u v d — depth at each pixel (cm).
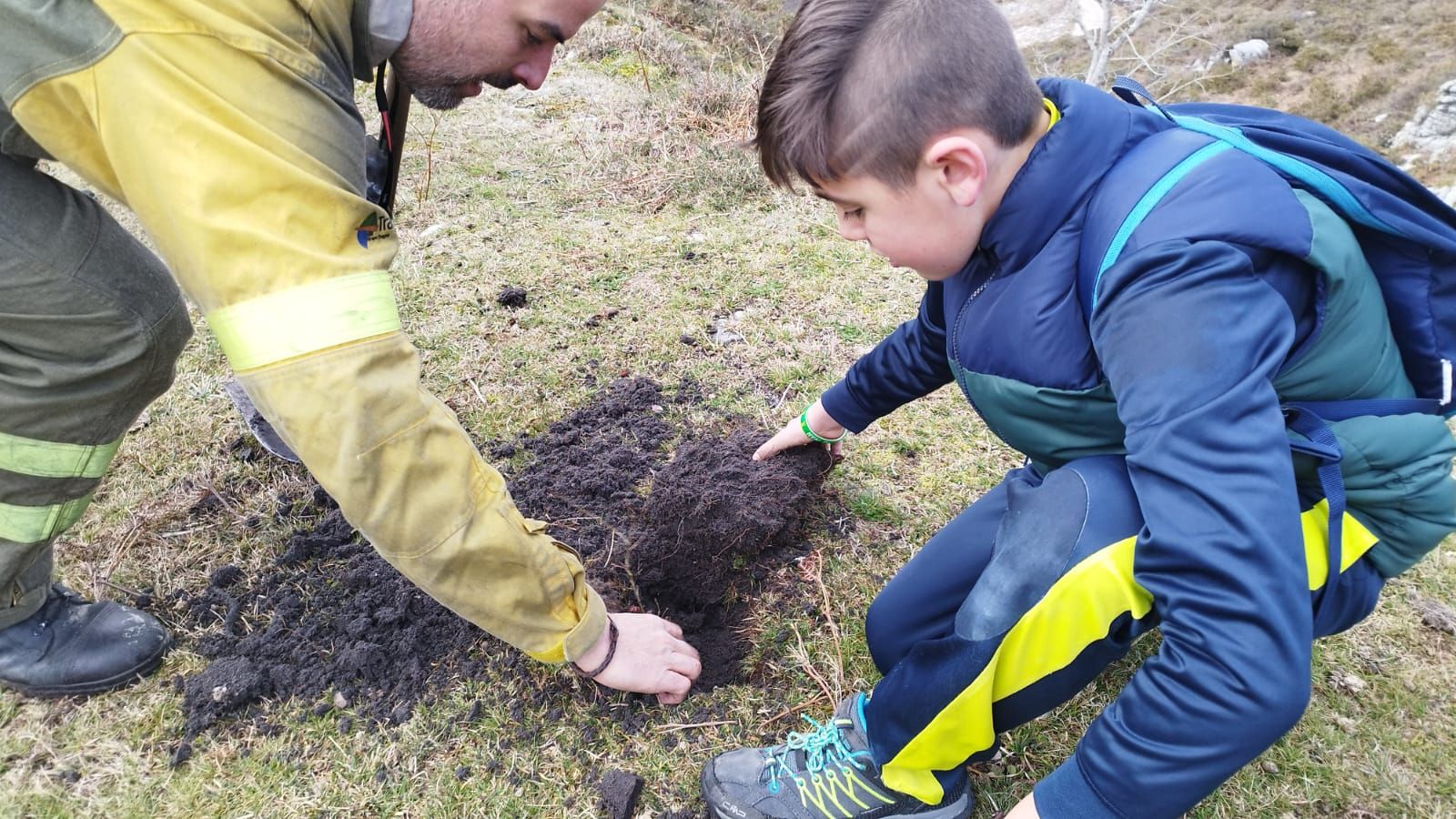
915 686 133
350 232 113
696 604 192
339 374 108
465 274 306
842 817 148
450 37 131
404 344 116
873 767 147
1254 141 127
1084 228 121
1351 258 115
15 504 151
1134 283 108
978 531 162
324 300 106
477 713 170
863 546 209
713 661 182
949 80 114
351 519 121
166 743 165
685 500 188
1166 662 104
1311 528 121
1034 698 128
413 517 120
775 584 199
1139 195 115
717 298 299
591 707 172
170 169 102
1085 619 118
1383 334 124
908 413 250
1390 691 178
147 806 155
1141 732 106
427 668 177
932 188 121
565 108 455
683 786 160
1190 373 102
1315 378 119
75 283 136
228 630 183
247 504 215
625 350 271
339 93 121
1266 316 105
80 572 194
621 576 189
